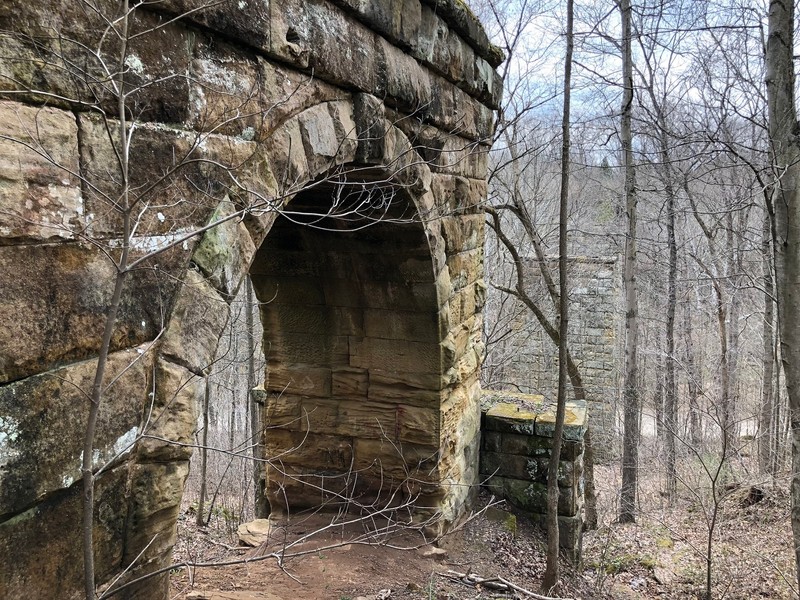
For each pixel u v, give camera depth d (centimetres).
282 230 445
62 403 156
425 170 405
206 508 852
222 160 213
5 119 143
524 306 1173
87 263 163
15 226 144
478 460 594
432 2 377
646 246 1289
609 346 1305
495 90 537
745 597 628
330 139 286
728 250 1067
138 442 181
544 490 583
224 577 421
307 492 525
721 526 852
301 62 255
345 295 474
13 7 146
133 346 180
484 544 523
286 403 518
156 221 186
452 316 488
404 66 358
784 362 540
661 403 1218
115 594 177
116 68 171
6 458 142
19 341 145
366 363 489
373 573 436
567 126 438
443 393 482
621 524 923
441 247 447
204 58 205
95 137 166
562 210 442
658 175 1106
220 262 212
